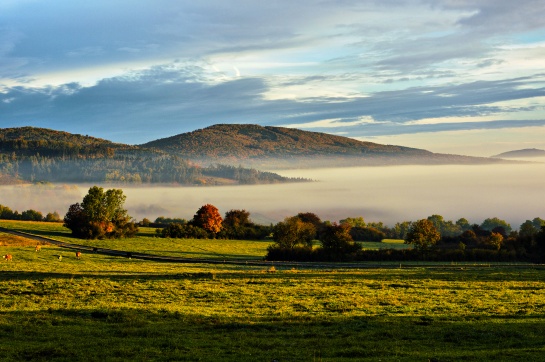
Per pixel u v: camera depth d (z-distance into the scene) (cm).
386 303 3988
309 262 9188
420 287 4938
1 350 2438
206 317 3391
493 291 4669
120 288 4622
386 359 2273
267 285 4947
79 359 2314
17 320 3186
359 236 15312
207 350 2488
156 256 10081
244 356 2361
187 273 5862
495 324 3153
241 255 11169
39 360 2294
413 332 2936
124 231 13662
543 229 9769
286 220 11412
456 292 4616
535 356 2303
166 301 4038
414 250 9681
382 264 8669
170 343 2631
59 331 2911
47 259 8362
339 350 2464
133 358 2327
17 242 11262
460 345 2623
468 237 12362
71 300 4028
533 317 3406
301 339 2753
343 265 8425
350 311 3644
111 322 3209
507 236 13012
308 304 3922
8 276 5347
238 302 4025
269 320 3309
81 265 7569
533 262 9231
